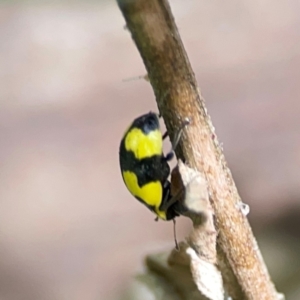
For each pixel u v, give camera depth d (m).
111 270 0.07
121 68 0.08
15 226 0.07
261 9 0.08
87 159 0.07
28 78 0.08
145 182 0.05
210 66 0.08
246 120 0.08
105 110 0.08
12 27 0.08
